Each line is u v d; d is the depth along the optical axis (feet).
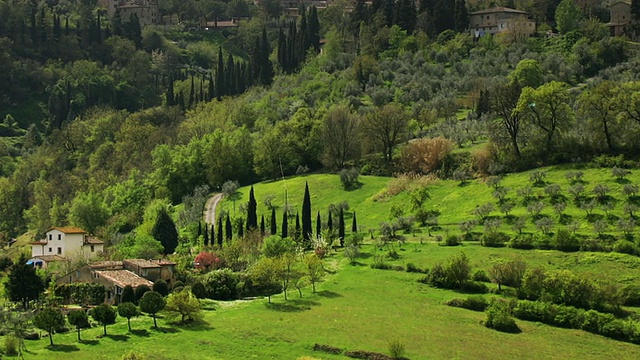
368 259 467.52
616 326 333.21
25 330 335.26
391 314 364.17
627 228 440.45
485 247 457.68
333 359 303.27
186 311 350.23
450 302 382.42
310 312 369.50
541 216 489.67
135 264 445.37
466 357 304.50
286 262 424.05
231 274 428.15
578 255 421.18
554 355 308.81
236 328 342.03
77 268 447.42
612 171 529.86
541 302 363.35
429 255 455.63
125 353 301.84
